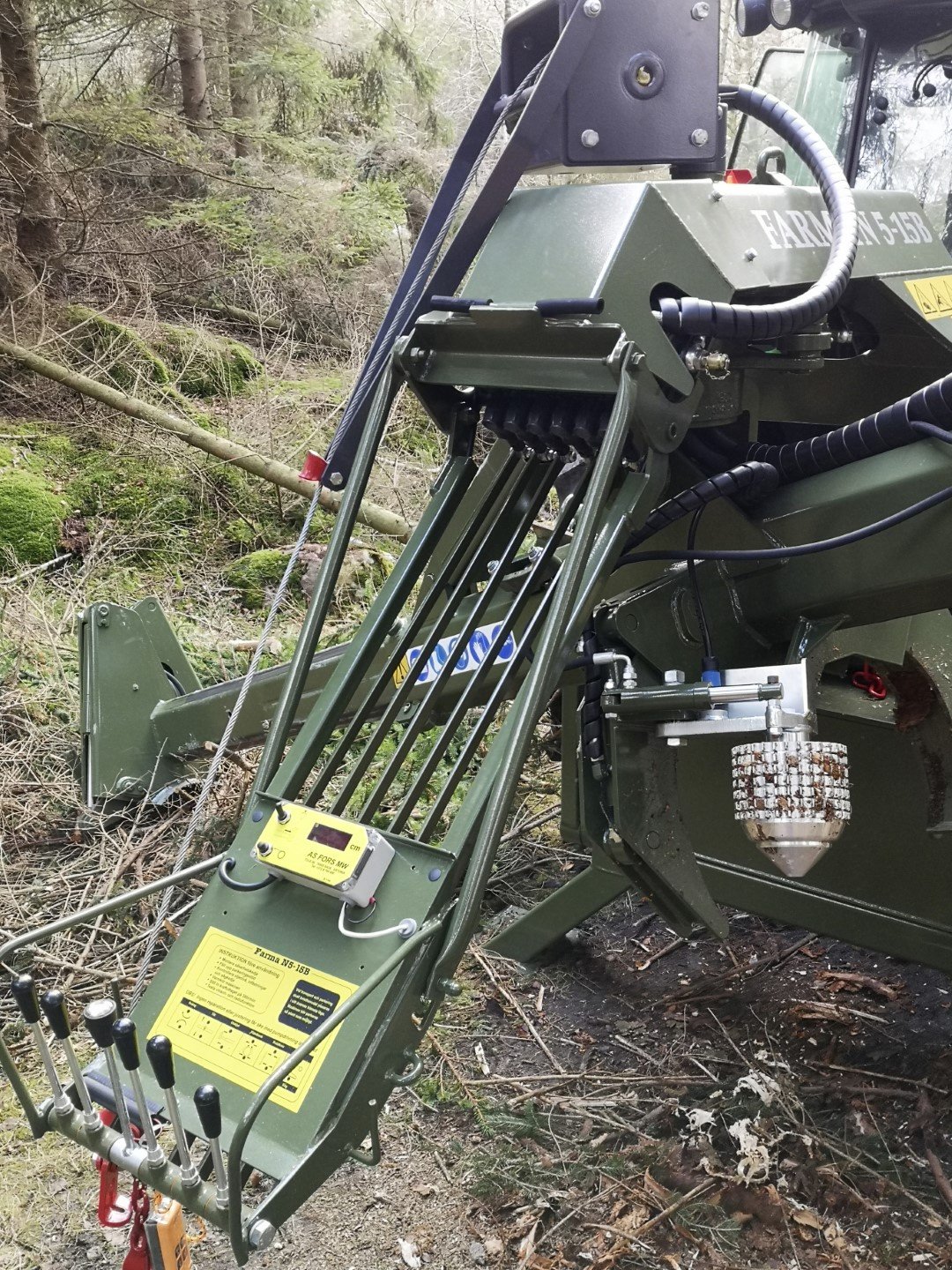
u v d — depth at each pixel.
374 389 2.83
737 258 2.53
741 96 2.81
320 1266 2.59
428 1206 2.77
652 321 2.40
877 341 3.01
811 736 2.46
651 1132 3.00
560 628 2.24
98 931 3.73
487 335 2.49
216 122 9.29
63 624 5.48
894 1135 2.96
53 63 9.71
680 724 2.47
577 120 2.50
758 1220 2.71
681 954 3.80
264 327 9.09
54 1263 2.58
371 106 10.62
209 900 2.39
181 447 7.02
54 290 8.05
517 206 2.66
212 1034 2.22
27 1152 2.89
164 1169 1.94
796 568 2.65
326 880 2.20
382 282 9.66
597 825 2.66
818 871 3.33
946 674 3.02
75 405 7.22
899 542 2.49
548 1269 2.58
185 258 8.96
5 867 4.07
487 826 2.15
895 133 3.86
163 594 6.14
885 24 3.81
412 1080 2.12
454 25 14.66
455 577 3.13
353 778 2.54
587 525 2.25
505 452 3.36
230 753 4.23
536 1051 3.34
